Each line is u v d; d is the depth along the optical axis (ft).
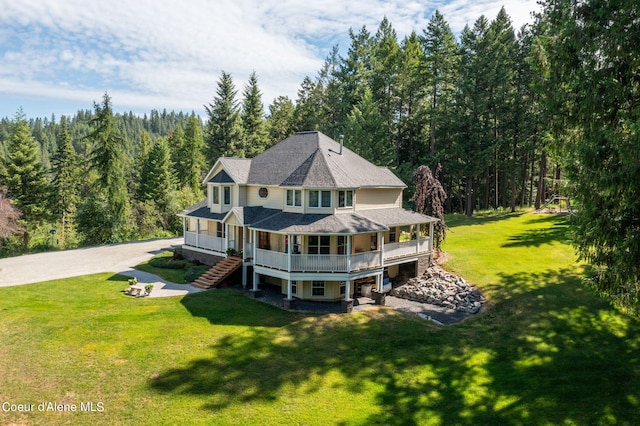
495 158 168.86
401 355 58.08
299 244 84.23
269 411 44.91
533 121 150.61
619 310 68.49
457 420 44.27
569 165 51.57
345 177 87.66
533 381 51.47
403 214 96.37
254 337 62.13
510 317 70.03
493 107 159.63
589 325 65.16
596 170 48.49
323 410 45.47
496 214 163.22
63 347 56.85
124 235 156.87
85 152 249.96
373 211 93.61
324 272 75.36
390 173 106.52
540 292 77.61
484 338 63.72
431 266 96.22
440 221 103.91
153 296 79.71
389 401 47.47
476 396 48.57
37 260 113.29
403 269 94.79
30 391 46.85
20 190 157.79
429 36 170.30
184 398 46.60
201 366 53.26
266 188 95.25
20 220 147.02
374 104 172.14
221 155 194.70
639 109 44.11
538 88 57.16
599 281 52.90
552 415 44.83
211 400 46.42
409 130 195.93
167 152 230.07
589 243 53.42
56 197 172.45
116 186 152.35
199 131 249.75
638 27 46.83
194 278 91.40
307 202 83.61
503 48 156.35
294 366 54.24
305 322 68.69
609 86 48.24
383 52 192.65
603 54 49.32
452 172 168.14
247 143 201.16
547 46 57.16
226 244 95.55
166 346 58.18
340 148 101.71
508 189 209.67
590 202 50.70
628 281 49.19
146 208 169.68
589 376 52.08
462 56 167.43
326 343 61.11
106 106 150.00
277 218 84.02
